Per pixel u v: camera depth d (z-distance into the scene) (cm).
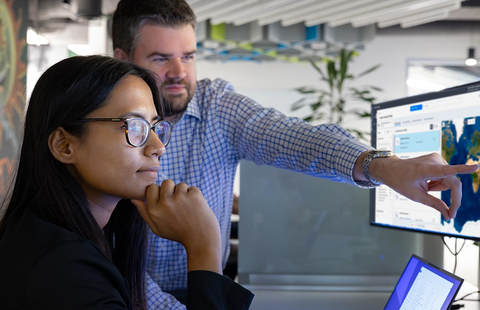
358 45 973
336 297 161
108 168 82
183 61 148
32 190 83
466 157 118
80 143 82
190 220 89
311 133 126
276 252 179
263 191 179
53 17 676
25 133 84
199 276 84
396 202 144
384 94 1063
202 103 161
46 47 700
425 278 118
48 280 69
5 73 375
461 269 175
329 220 179
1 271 74
